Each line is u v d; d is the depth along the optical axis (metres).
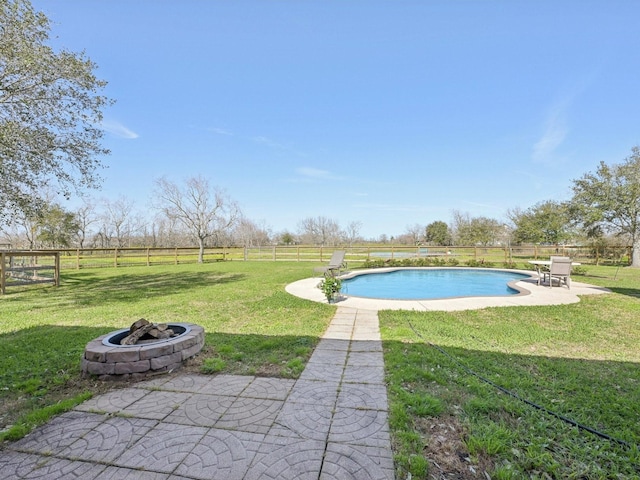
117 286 9.35
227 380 2.85
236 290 8.38
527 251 21.81
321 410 2.30
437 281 11.91
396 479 1.59
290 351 3.62
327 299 6.93
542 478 1.61
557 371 3.01
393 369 3.04
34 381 2.80
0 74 6.65
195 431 2.04
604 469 1.68
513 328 4.57
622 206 14.73
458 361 3.26
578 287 8.74
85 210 29.17
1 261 8.17
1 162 7.02
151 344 3.06
